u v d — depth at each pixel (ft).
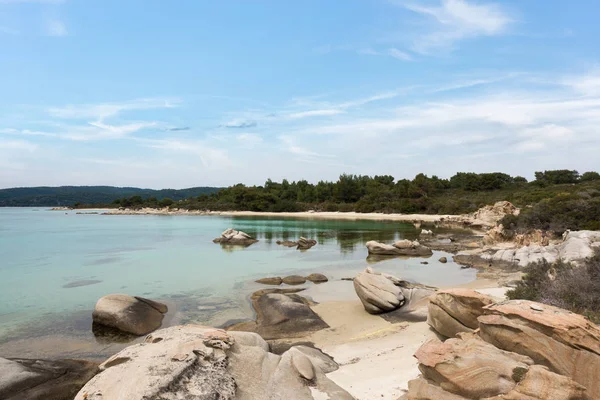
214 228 202.49
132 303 51.34
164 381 23.39
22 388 30.09
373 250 110.93
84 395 22.89
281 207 347.77
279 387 26.86
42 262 97.55
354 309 56.08
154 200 468.34
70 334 46.57
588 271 44.11
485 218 196.13
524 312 25.73
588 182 269.44
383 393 27.25
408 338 40.75
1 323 50.42
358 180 404.16
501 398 20.25
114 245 132.67
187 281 75.66
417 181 339.36
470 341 25.25
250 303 60.13
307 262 98.63
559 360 23.08
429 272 84.69
